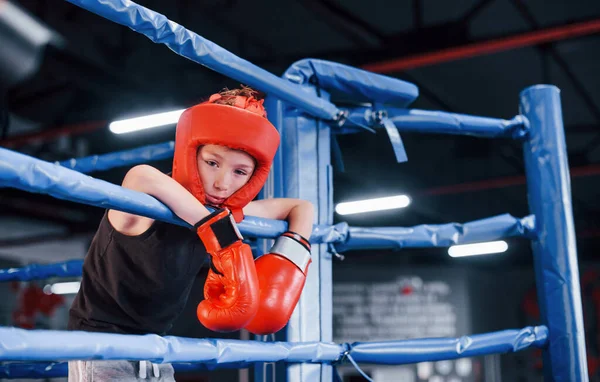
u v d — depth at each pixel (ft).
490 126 6.70
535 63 21.33
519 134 6.87
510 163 29.19
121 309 4.34
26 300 28.78
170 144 7.03
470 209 34.22
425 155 27.43
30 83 17.87
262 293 4.26
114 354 3.36
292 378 5.37
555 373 6.34
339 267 34.22
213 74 18.12
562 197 6.59
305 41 20.47
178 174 4.11
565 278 6.43
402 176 27.96
